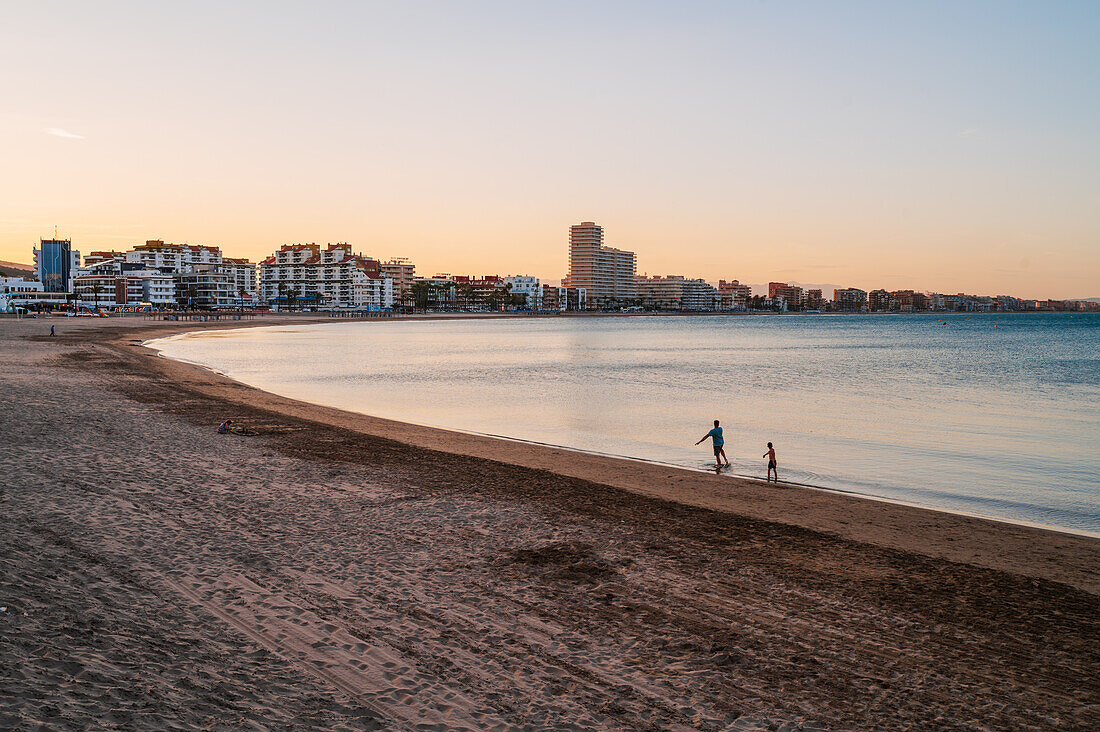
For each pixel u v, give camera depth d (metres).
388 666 10.55
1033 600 14.41
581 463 27.62
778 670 11.17
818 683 10.80
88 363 58.50
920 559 16.81
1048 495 25.23
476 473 24.39
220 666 9.91
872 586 14.96
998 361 89.44
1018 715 10.08
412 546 16.28
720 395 54.25
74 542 14.44
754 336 166.38
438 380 63.09
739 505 21.56
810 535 18.53
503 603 13.33
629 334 174.62
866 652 11.91
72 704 7.98
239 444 27.14
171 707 8.39
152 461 22.81
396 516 18.59
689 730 9.38
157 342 102.06
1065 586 15.26
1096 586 15.28
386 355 93.75
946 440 36.12
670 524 19.06
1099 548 18.05
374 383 59.97
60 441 24.67
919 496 24.83
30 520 15.57
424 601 13.19
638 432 37.34
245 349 97.88
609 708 9.80
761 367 80.00
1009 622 13.28
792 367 80.19
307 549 15.54
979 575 15.80
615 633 12.27
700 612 13.31
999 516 22.44
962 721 9.88
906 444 34.91
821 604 13.90
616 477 25.14
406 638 11.56
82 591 11.81
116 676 8.94
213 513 17.64
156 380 49.09
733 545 17.44
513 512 19.48
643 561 15.98
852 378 68.12
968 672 11.30
